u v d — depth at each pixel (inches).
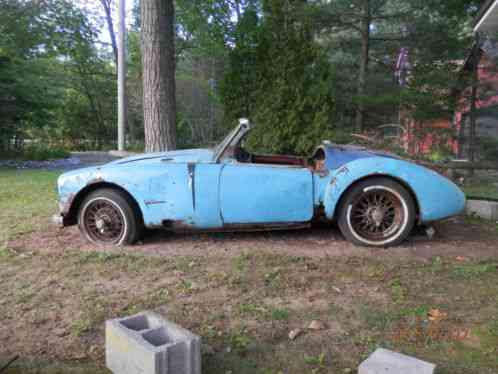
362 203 175.0
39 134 994.1
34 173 445.1
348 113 527.2
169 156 187.0
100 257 160.6
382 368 81.8
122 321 94.2
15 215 231.3
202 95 900.6
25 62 633.0
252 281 138.6
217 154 175.9
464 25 512.7
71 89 1005.2
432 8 479.5
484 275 143.8
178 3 733.9
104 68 986.7
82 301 124.7
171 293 129.9
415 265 153.3
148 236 192.1
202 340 103.0
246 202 170.6
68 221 184.5
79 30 796.6
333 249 172.1
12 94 600.4
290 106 271.3
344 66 572.1
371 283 137.2
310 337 104.6
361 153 182.5
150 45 264.1
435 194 171.6
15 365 94.1
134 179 171.6
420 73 421.7
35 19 702.5
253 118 286.7
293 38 274.1
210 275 143.9
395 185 171.0
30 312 118.5
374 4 522.0
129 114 937.5
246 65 299.0
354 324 110.8
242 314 116.3
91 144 1017.5
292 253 166.9
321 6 512.1
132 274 145.7
